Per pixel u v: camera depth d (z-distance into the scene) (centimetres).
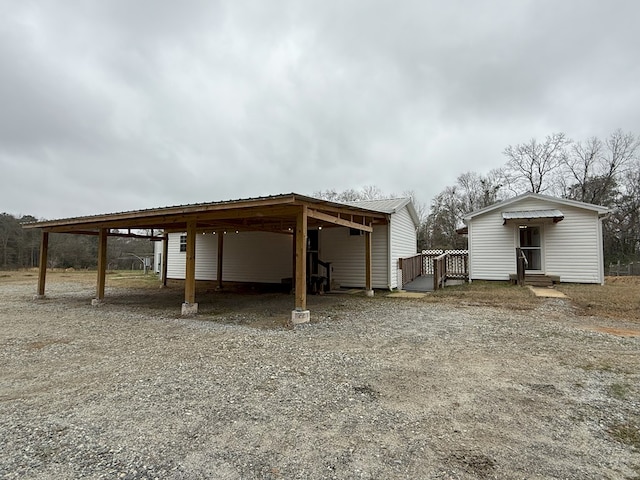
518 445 216
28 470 193
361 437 228
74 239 3097
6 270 2591
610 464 195
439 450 211
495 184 3409
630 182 2611
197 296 1070
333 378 342
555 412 264
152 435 233
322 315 705
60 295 1116
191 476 186
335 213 808
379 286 1169
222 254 1391
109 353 443
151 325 628
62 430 241
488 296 933
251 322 650
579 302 804
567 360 394
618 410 267
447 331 550
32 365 395
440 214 3669
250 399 293
